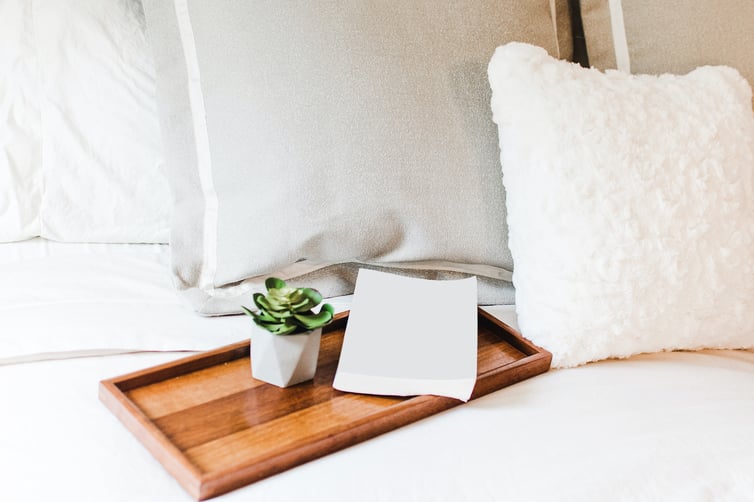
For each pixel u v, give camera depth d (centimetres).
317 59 96
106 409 76
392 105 96
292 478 67
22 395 77
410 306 92
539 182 91
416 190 97
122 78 111
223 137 100
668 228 91
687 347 96
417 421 77
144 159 111
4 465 67
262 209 96
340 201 95
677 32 114
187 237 101
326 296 103
